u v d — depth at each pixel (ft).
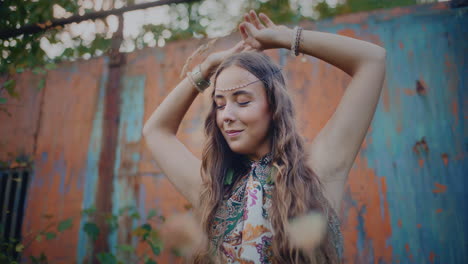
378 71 3.62
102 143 9.88
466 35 7.97
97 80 10.36
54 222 9.66
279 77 3.84
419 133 7.82
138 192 9.30
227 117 3.52
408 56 8.23
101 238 9.23
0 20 9.26
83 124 10.19
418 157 7.72
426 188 7.53
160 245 8.04
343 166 3.60
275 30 4.01
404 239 7.41
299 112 8.50
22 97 10.90
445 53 8.04
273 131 3.72
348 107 3.65
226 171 3.96
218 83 3.67
